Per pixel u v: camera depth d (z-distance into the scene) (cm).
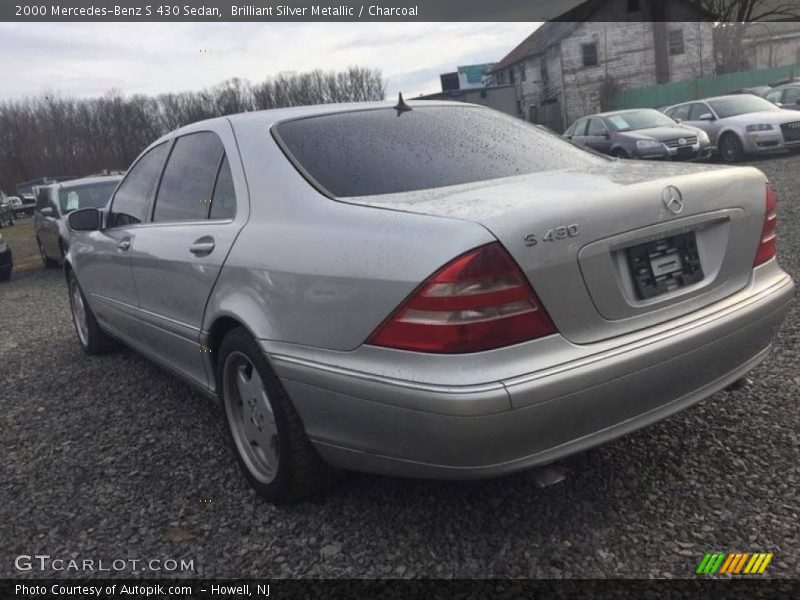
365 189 270
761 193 283
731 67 4538
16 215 3784
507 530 257
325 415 248
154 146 422
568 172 277
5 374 522
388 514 274
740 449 299
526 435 215
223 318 299
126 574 252
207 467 329
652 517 257
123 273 415
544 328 219
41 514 299
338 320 239
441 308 212
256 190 297
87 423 399
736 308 263
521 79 4619
